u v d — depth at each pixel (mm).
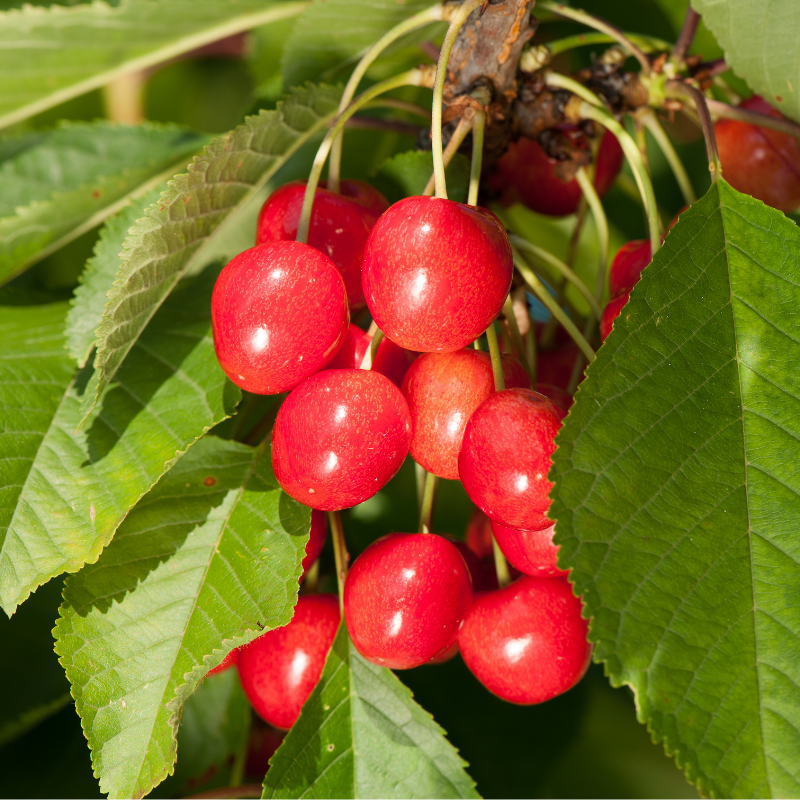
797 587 375
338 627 415
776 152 454
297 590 395
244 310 385
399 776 407
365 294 387
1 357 415
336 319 388
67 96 455
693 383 384
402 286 381
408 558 397
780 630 374
